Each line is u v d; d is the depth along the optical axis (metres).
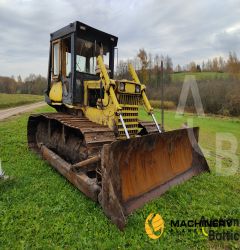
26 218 3.45
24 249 2.83
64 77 5.86
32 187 4.46
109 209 3.39
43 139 6.90
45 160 5.92
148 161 4.18
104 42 6.08
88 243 2.96
